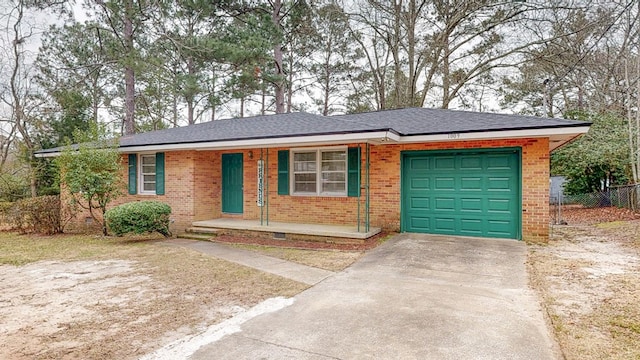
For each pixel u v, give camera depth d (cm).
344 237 857
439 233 921
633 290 494
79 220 1237
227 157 1188
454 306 441
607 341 348
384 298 475
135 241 973
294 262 698
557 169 1744
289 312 436
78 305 473
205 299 492
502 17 1736
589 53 1708
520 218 839
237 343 356
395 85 2145
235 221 1093
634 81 1438
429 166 930
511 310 427
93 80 2197
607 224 1131
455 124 896
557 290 498
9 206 1194
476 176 884
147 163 1206
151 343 361
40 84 1828
